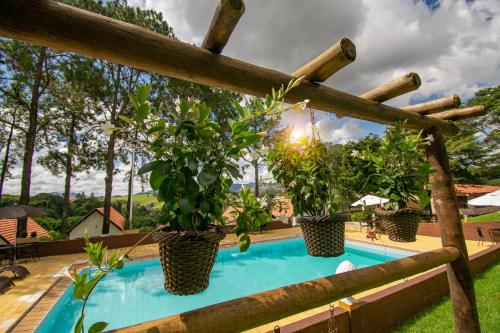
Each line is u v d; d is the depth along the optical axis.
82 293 0.67
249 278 5.76
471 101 18.98
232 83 1.01
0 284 4.35
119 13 9.87
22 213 6.29
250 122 1.01
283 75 1.14
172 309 4.29
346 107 1.38
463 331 1.79
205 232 0.80
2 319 3.35
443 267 4.41
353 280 1.05
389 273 1.20
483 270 4.87
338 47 1.07
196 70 0.93
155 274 6.08
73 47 0.75
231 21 0.85
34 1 0.69
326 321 2.52
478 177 19.05
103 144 12.74
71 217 17.59
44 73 10.06
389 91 1.50
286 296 0.85
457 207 1.90
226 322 0.71
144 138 0.88
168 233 0.80
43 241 7.63
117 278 5.81
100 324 0.64
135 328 0.63
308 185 1.58
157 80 10.25
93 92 10.27
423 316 3.33
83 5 8.95
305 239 1.48
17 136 11.95
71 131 11.95
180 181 0.80
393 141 1.66
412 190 1.60
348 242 8.56
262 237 9.53
